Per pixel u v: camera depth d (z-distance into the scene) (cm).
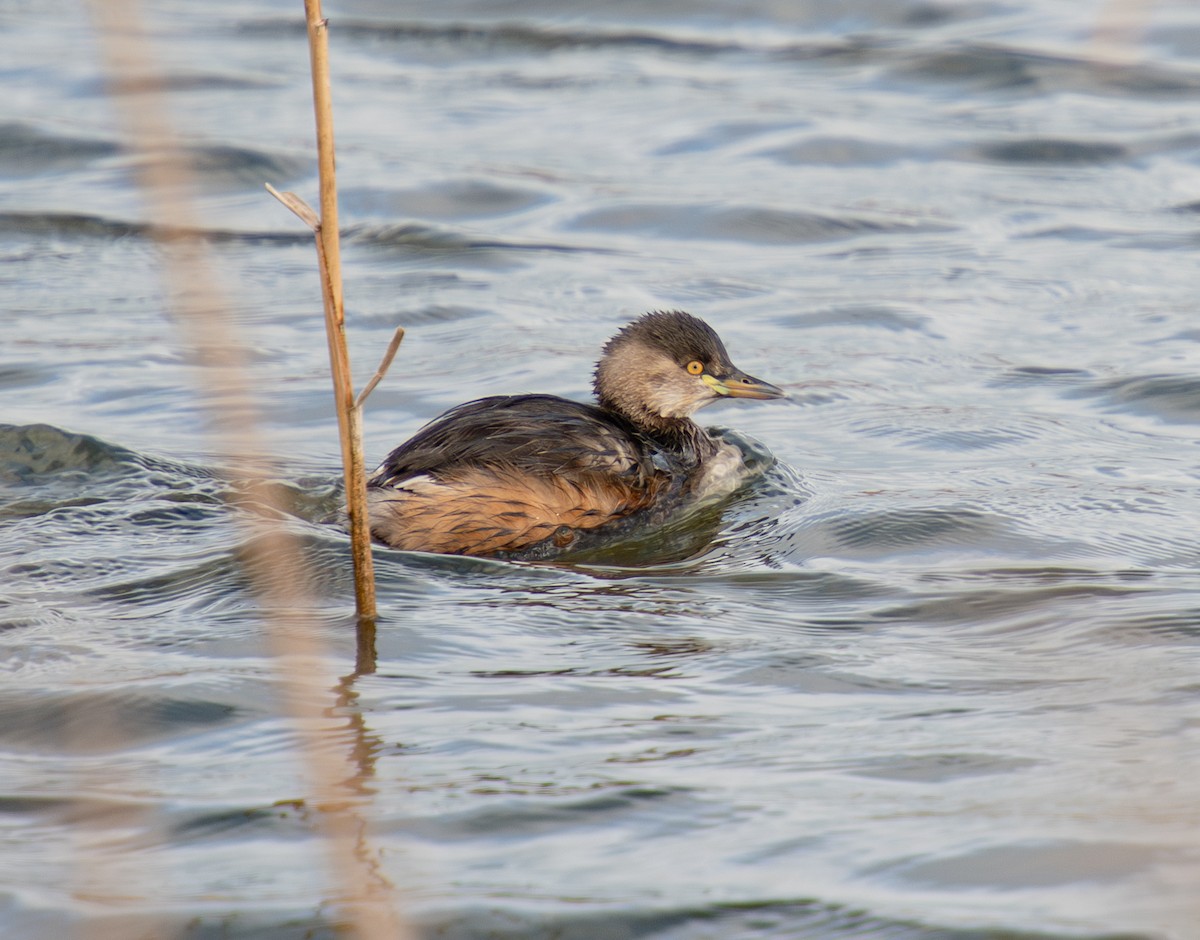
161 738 795
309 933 599
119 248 1983
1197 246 1945
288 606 991
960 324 1717
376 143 2356
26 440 1308
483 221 2100
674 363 1380
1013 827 668
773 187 2191
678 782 728
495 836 677
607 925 604
